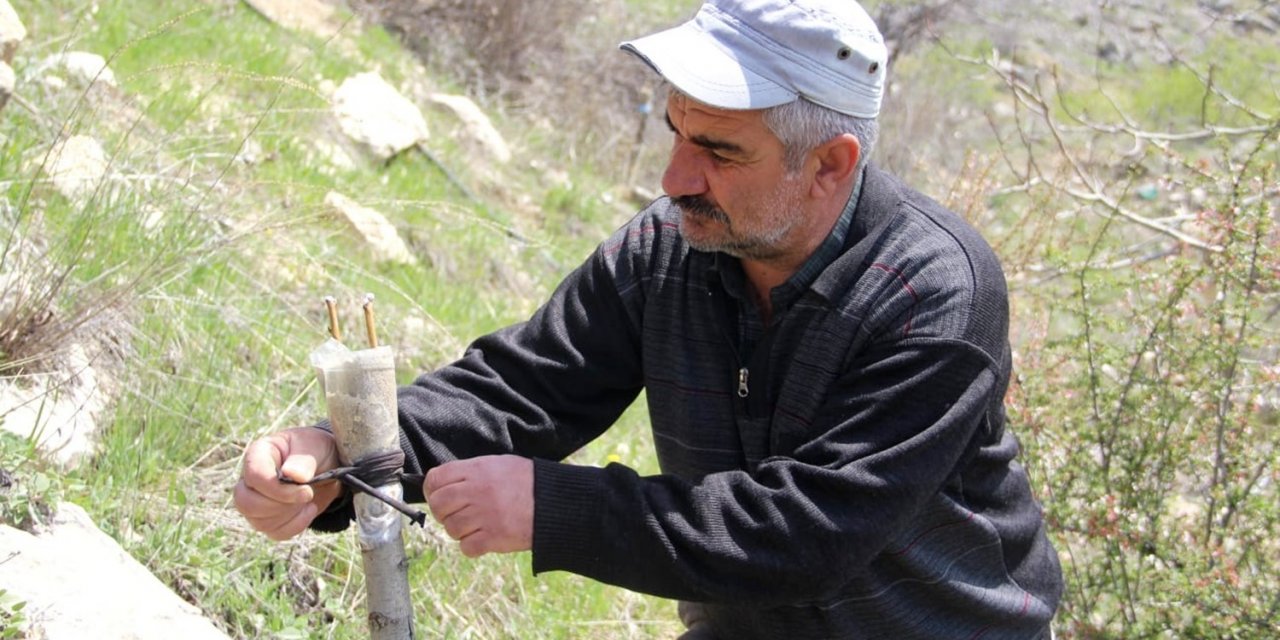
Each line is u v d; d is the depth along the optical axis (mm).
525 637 3576
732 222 2109
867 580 2275
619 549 1987
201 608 2979
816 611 2326
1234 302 3869
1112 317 4160
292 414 3891
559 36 11148
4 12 4660
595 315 2402
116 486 3201
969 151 6008
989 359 2117
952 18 12688
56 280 3473
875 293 2146
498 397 2338
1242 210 3986
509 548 1977
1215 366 3848
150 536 3051
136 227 4008
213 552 3109
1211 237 3971
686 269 2324
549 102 10758
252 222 4676
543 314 2432
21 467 2742
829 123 2066
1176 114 11586
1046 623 2525
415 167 7551
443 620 3438
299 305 4578
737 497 2037
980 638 2400
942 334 2088
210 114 6016
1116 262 5473
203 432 3609
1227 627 3555
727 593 2018
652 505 2006
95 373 3521
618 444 5094
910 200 2236
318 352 1957
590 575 2012
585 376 2398
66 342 3475
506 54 10875
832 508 2016
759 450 2295
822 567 2008
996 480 2391
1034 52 12836
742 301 2268
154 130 5223
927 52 12383
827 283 2160
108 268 3770
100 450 3346
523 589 3686
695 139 2070
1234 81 11516
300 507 2049
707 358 2311
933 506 2244
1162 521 3939
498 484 1962
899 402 2076
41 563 2496
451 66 10531
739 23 2062
